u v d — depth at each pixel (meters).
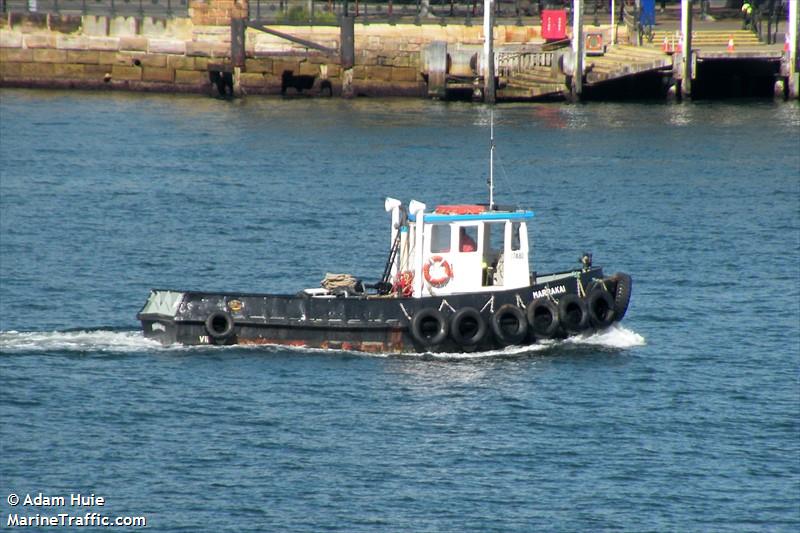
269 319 136.75
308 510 107.12
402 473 113.19
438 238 137.38
